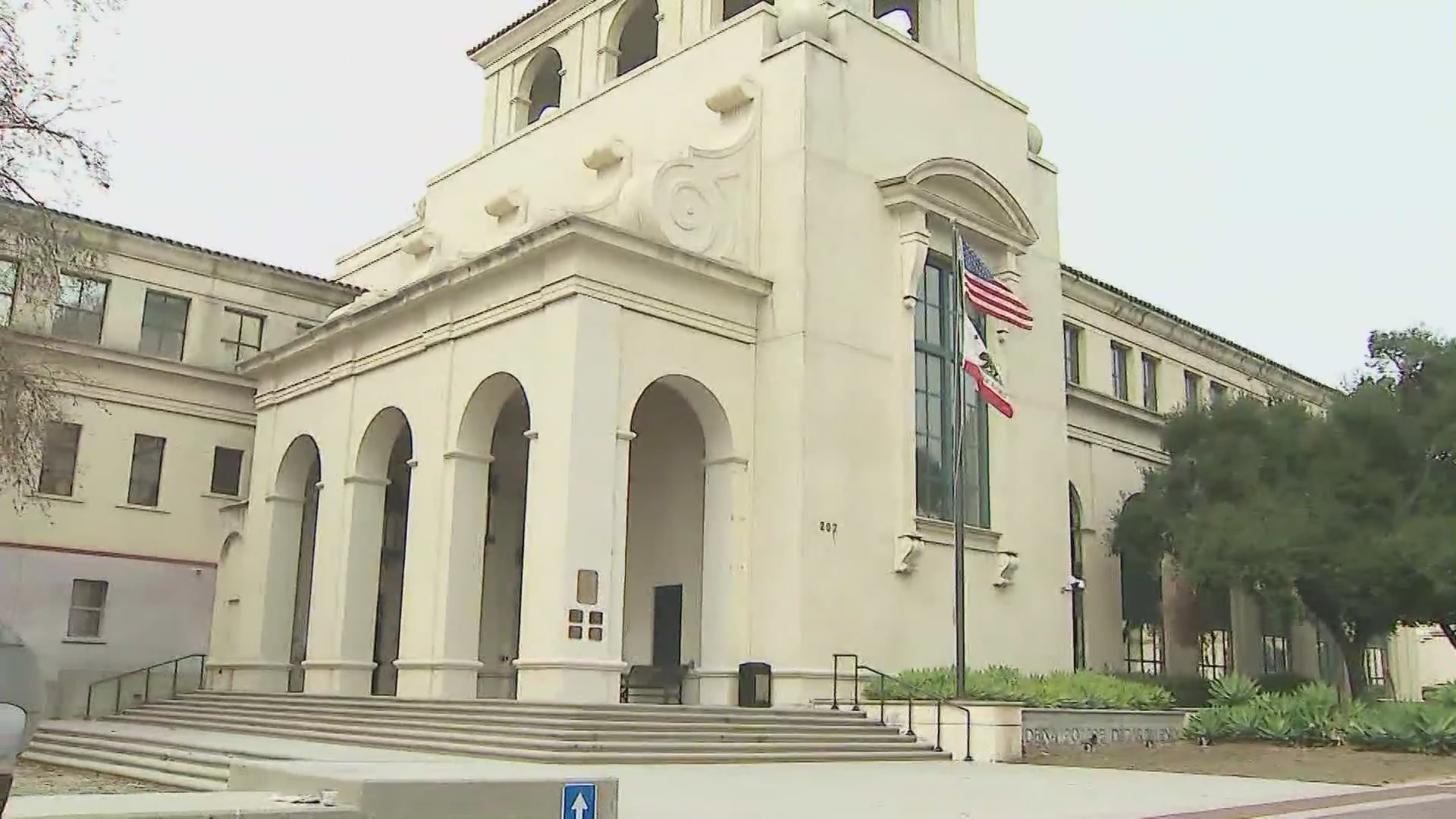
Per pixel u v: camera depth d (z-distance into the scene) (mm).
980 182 30031
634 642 29000
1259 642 42469
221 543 35406
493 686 30953
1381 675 51375
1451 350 33375
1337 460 32406
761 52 28250
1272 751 21375
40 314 33094
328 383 30969
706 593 25656
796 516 24984
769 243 27016
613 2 34469
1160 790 16125
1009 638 29219
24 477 25406
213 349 36375
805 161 26750
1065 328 38906
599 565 23125
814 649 24594
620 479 23766
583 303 23734
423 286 27375
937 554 27594
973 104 31812
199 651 34781
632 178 26172
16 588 31875
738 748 20109
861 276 27469
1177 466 35656
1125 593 37500
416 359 28031
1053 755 21906
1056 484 31547
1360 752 20844
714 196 26656
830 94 27703
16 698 6352
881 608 26125
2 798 6238
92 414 34000
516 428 32594
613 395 23922
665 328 25094
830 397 26109
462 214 36344
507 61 37688
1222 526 31578
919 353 28703
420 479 26984
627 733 19859
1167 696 25922
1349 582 30281
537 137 34219
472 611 25625
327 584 29234
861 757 21000
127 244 35031
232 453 36594
